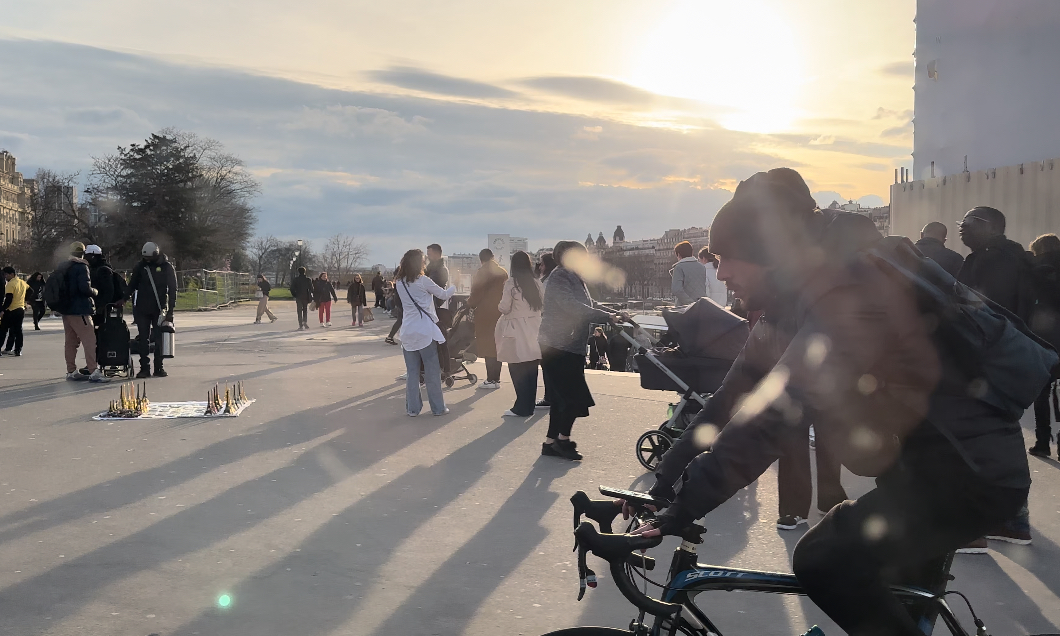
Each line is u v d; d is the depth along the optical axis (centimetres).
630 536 221
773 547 556
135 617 434
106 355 1364
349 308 5178
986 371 230
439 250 1412
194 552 537
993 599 467
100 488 689
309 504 648
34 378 1423
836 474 601
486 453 830
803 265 237
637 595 221
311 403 1141
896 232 1576
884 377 235
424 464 783
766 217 238
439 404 1048
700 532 235
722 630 419
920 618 239
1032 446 830
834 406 230
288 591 473
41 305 2792
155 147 7894
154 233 7694
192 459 797
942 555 239
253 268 11275
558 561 525
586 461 798
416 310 1034
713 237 247
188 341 2273
